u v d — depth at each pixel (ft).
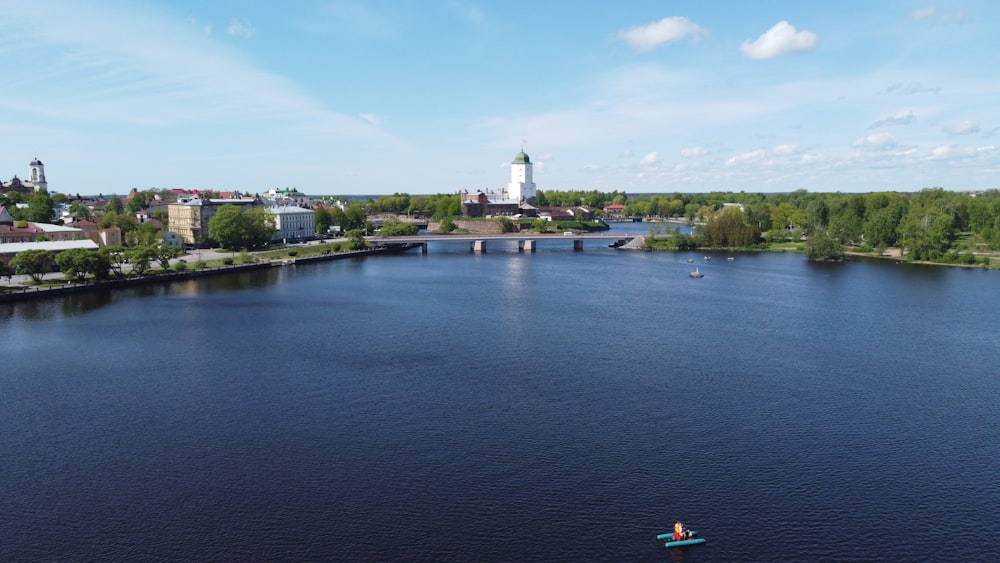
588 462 282.97
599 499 253.03
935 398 366.84
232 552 218.38
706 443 303.48
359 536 227.61
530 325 549.13
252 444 298.15
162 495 253.24
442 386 380.17
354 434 309.83
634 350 465.06
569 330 529.86
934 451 297.94
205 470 272.92
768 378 400.47
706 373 409.69
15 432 309.83
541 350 463.83
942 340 501.56
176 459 282.77
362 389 373.40
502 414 336.29
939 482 270.05
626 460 285.23
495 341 490.08
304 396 361.10
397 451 291.99
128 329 521.65
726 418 333.83
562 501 251.19
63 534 227.61
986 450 299.38
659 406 349.82
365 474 270.46
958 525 239.50
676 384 387.34
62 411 336.29
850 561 218.18
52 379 388.16
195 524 233.96
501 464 280.31
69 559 213.87
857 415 340.18
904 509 249.34
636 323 559.38
